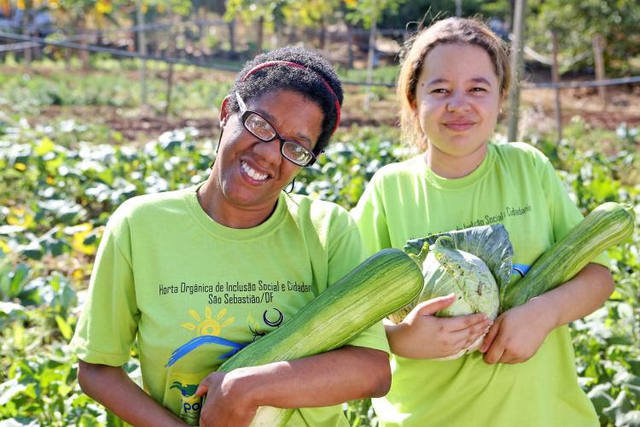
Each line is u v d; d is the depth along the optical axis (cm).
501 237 284
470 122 295
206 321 250
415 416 301
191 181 895
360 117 1789
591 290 297
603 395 429
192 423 251
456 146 298
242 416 232
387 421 309
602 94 2023
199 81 2312
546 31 2405
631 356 475
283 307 255
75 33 2653
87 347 254
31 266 695
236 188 244
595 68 2445
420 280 250
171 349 249
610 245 298
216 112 1873
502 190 307
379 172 325
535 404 296
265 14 1661
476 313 273
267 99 241
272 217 260
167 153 988
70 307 563
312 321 240
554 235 314
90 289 258
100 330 255
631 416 415
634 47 2345
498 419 295
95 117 1695
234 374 234
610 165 1123
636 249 634
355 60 2850
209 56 2862
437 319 271
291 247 259
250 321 252
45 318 566
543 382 299
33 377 432
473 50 296
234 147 243
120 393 253
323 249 260
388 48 3052
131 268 254
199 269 252
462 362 295
